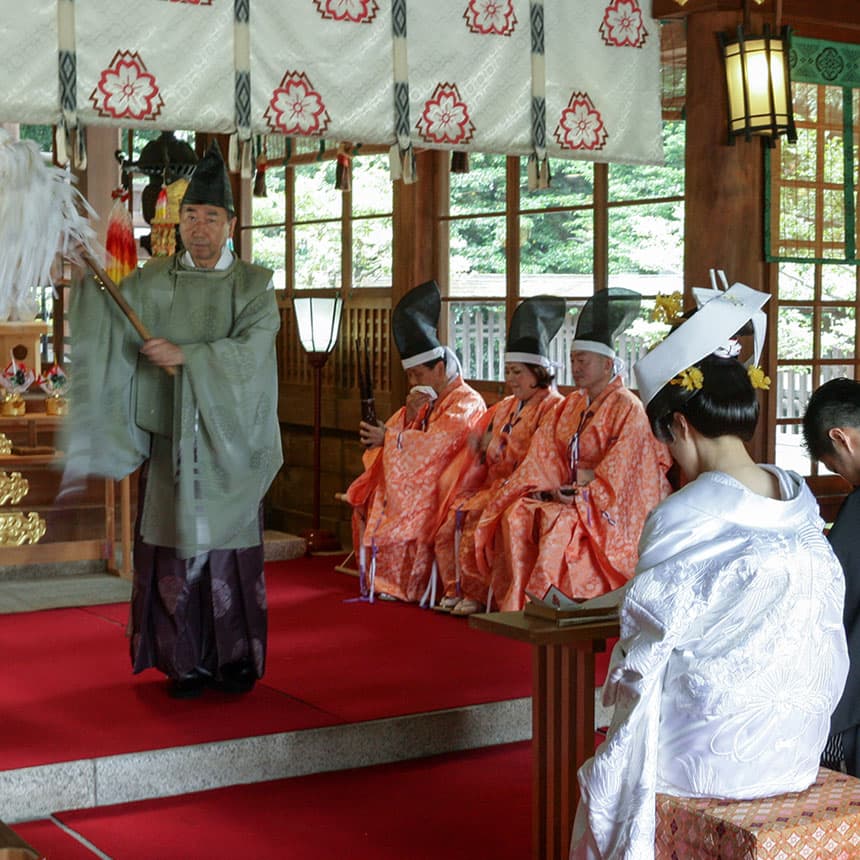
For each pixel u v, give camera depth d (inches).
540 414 229.5
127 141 328.2
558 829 118.4
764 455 206.4
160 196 272.8
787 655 89.0
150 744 153.7
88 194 311.4
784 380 209.5
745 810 88.7
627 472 211.3
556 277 251.8
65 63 159.0
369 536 241.9
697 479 92.4
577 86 190.7
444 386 248.8
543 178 188.9
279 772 157.9
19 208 118.0
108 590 248.8
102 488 269.4
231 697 174.7
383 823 142.8
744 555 87.7
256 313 174.1
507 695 176.1
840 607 92.1
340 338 304.0
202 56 166.1
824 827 86.6
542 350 231.8
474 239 271.3
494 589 223.3
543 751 120.0
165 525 172.2
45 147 323.0
